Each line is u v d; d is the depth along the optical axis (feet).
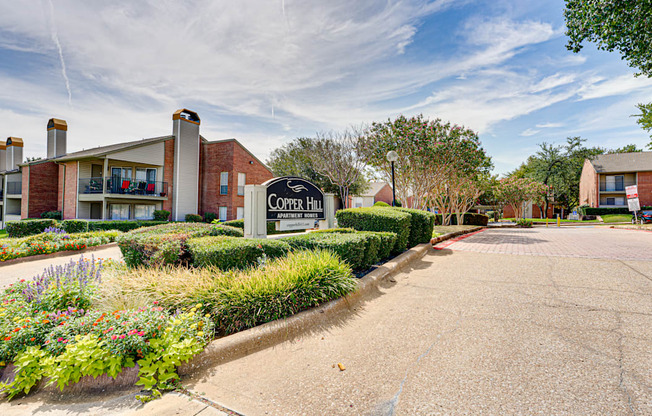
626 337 9.46
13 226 44.55
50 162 76.43
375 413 6.73
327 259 14.10
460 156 43.70
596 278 15.89
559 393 7.01
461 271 18.86
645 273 16.51
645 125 55.42
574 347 9.03
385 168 49.34
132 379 8.27
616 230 53.88
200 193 81.92
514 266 19.48
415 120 44.73
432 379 7.84
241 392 7.77
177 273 13.76
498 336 9.95
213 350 9.16
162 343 8.66
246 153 81.82
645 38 26.78
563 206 138.10
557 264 19.51
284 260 14.65
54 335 8.95
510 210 143.54
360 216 25.53
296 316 11.25
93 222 52.65
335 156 92.32
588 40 30.17
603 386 7.18
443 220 61.87
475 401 6.90
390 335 10.54
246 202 22.89
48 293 11.12
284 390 7.75
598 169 110.83
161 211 68.44
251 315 10.87
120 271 16.99
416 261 22.67
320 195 28.76
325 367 8.76
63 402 7.80
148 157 70.49
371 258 18.75
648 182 105.29
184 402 7.43
